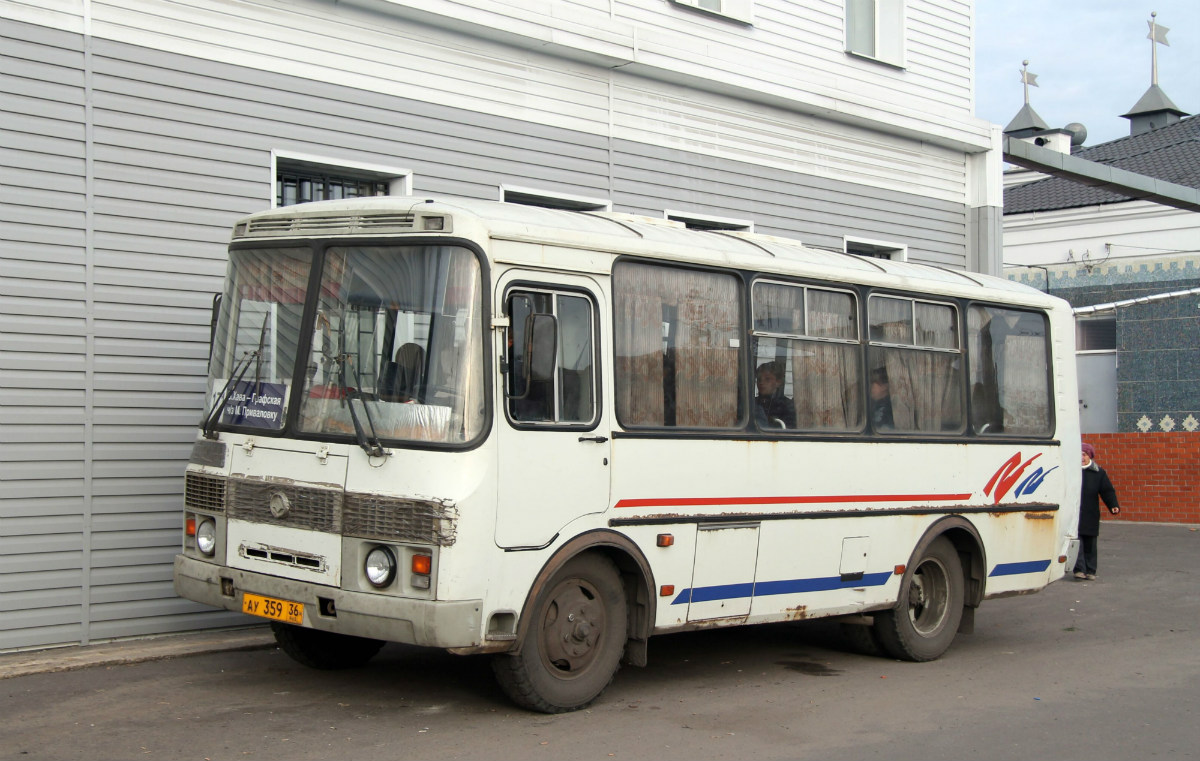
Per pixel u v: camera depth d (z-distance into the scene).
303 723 7.03
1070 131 30.84
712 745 6.89
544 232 7.26
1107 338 24.47
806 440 8.86
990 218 17.12
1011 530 10.59
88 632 9.05
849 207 15.48
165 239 9.52
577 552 7.29
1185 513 21.67
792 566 8.74
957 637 11.10
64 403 8.95
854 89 15.25
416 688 8.01
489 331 6.87
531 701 7.22
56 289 8.93
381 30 10.87
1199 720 7.77
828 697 8.34
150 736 6.68
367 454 6.81
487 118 11.66
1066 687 8.81
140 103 9.41
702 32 13.66
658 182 13.23
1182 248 23.72
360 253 7.20
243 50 9.99
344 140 10.60
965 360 10.34
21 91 8.81
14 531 8.69
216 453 7.54
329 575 6.90
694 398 8.18
